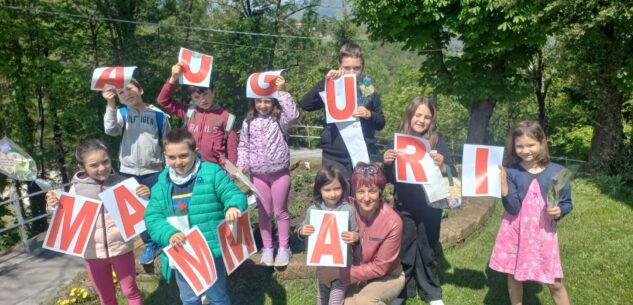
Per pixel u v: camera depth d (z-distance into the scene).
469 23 8.87
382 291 2.99
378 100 3.70
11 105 14.30
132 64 17.41
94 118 15.45
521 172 3.18
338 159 3.73
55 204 3.06
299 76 23.45
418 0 9.43
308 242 2.95
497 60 10.31
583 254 4.48
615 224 5.30
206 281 2.75
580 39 8.01
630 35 7.66
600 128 8.56
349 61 3.48
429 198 3.17
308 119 23.27
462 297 3.80
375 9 9.77
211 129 3.79
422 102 3.30
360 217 3.04
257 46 22.34
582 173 8.38
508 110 16.33
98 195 3.18
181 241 2.75
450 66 10.87
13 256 4.99
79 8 16.50
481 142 11.08
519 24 8.45
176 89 17.56
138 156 3.82
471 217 5.16
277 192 3.76
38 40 15.39
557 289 3.17
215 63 22.09
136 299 3.28
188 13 19.81
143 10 18.14
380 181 2.85
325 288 3.21
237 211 2.80
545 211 3.08
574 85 8.98
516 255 3.24
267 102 3.61
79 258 4.93
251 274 3.92
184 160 2.83
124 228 3.04
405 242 3.49
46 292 4.14
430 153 3.19
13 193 5.02
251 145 3.69
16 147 3.08
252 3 22.81
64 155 16.61
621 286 3.80
